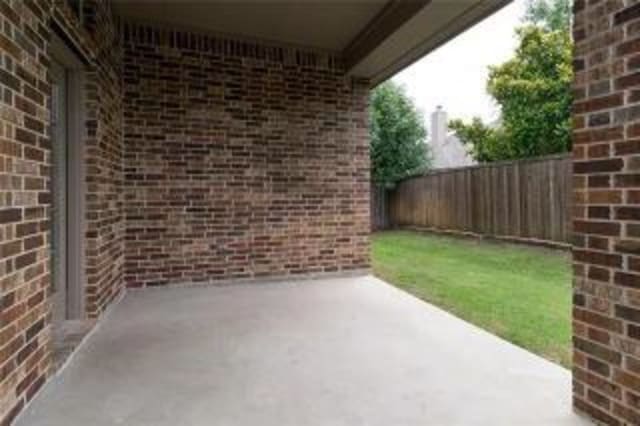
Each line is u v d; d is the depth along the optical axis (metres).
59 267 4.13
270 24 5.91
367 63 6.44
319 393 2.91
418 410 2.69
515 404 2.76
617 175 2.34
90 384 3.03
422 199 12.72
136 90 5.90
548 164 8.61
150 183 5.99
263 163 6.54
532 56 12.08
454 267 7.76
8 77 2.43
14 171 2.50
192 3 5.30
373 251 9.77
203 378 3.14
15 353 2.49
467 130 13.99
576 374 2.63
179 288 6.05
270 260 6.59
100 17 4.52
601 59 2.42
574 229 2.62
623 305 2.32
